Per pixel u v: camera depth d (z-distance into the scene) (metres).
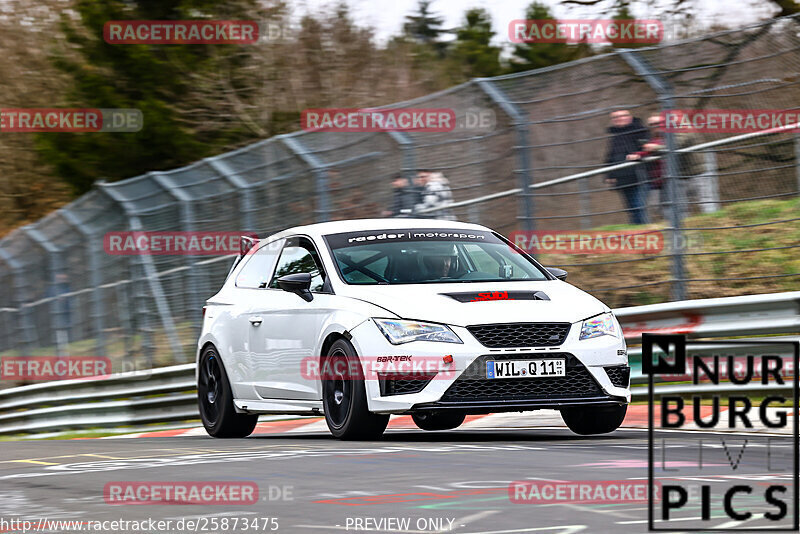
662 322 37.12
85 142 87.94
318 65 100.31
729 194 42.03
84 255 60.41
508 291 28.14
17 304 66.94
